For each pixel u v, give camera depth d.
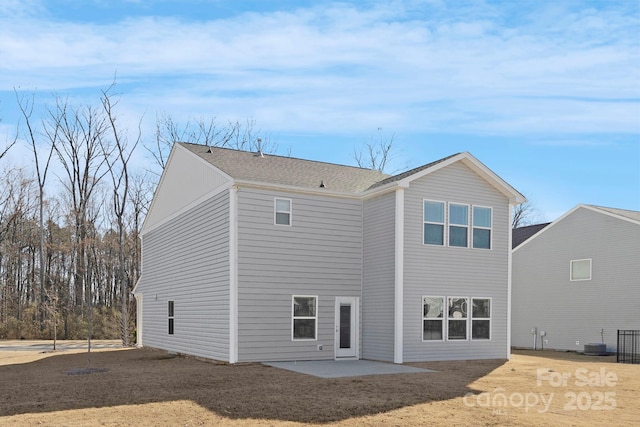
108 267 43.28
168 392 11.05
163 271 22.58
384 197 17.62
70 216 39.81
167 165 22.75
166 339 21.81
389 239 17.23
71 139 39.38
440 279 17.52
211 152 20.12
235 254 16.14
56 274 42.75
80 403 9.99
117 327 37.84
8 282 43.69
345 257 18.00
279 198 17.05
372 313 17.67
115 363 17.52
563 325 25.30
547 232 26.58
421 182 17.52
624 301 22.70
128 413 9.11
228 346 16.02
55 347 26.97
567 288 25.28
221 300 16.62
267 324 16.39
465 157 18.12
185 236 20.19
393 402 10.08
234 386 11.77
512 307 28.17
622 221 23.06
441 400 10.39
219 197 17.28
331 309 17.53
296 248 17.12
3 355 22.08
